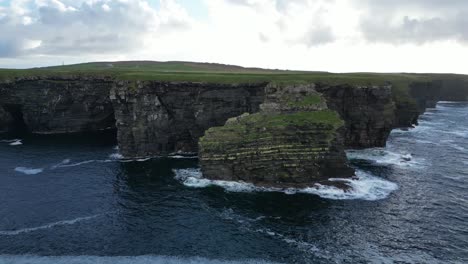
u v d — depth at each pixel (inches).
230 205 2100.1
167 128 3238.2
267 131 2449.6
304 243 1716.3
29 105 3934.5
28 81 3882.9
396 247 1690.5
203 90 3218.5
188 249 1670.8
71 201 2171.5
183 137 3326.8
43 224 1891.0
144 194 2266.2
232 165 2422.5
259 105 3024.1
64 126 4030.5
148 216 1982.0
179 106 3257.9
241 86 3233.3
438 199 2219.5
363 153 3223.4
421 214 2015.3
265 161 2379.4
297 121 2498.8
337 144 2438.5
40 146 3388.3
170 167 2783.0
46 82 3882.9
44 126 4005.9
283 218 1951.3
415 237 1777.8
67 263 1556.3
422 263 1571.1
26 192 2304.4
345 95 3351.4
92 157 3058.6
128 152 3097.9
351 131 3400.6
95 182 2471.7
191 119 3292.3
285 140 2397.9
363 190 2311.8
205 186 2362.2
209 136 2500.0
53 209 2064.5
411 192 2319.1
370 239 1753.2
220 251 1654.8
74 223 1903.3
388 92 3344.0
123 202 2153.1
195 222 1911.9
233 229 1840.6
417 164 2925.7
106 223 1904.5
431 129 4606.3
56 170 2719.0
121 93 3051.2
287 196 2209.6
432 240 1753.2
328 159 2416.3
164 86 3198.8
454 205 2139.5
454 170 2790.4
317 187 2315.5
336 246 1694.1
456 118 5669.3
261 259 1593.3
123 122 3100.4
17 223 1899.6
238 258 1601.9
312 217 1961.1
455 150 3432.6
